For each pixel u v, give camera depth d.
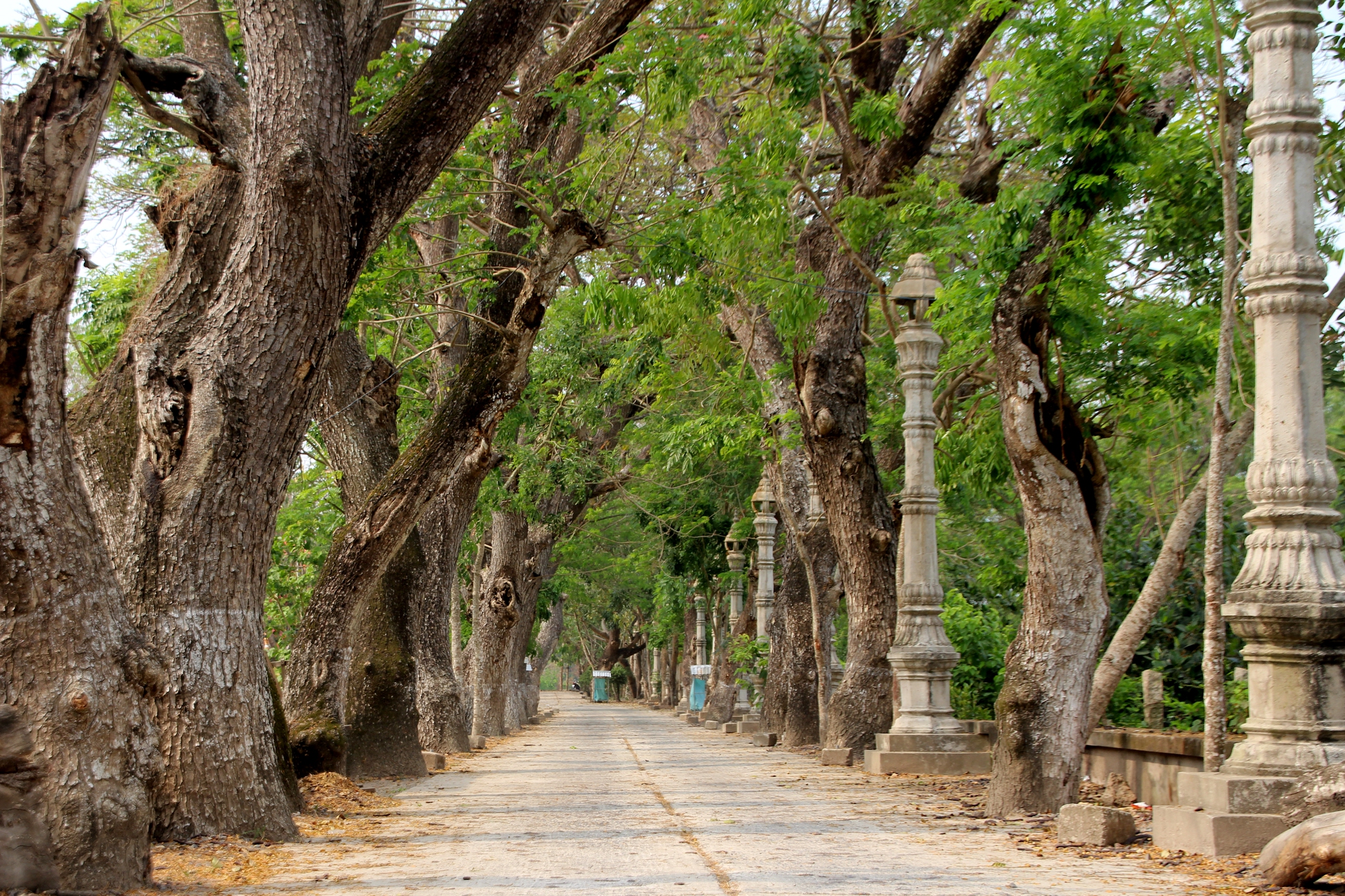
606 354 24.20
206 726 8.99
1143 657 15.73
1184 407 15.53
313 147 9.30
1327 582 7.38
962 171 20.28
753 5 13.05
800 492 21.45
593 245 13.05
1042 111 10.39
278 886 6.80
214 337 9.38
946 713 16.19
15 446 6.64
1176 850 7.77
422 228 19.80
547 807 11.62
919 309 16.44
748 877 6.95
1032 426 10.12
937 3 15.36
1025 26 10.42
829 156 19.66
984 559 23.83
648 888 6.55
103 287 17.92
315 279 9.47
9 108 6.60
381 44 14.23
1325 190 12.32
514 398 13.41
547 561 34.16
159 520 9.16
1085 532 10.17
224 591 9.25
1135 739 10.79
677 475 32.03
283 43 9.38
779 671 24.53
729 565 34.34
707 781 14.89
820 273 15.87
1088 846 8.20
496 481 24.98
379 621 16.47
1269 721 7.48
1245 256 13.25
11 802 5.91
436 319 19.94
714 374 22.09
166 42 14.51
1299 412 7.65
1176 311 14.84
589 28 13.15
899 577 16.53
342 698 13.20
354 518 13.32
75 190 6.66
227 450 9.26
